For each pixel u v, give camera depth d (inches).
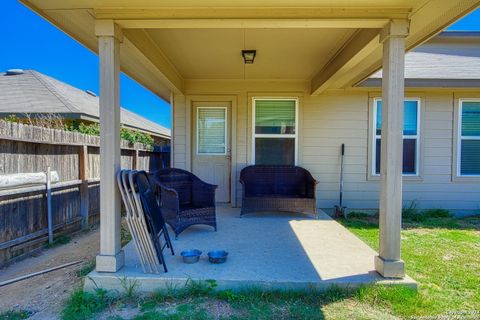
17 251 145.3
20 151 148.6
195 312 93.1
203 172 247.6
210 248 141.4
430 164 245.8
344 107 241.9
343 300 100.2
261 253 134.3
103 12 111.7
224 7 111.0
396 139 110.3
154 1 106.1
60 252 156.9
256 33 148.4
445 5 106.0
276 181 227.9
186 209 163.6
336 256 130.8
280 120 243.8
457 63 267.4
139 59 152.9
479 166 247.4
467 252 150.6
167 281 106.3
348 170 244.2
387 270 108.6
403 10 109.6
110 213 112.3
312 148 243.1
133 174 113.1
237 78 238.2
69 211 187.8
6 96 342.6
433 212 239.5
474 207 245.1
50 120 262.7
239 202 242.7
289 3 107.7
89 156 209.8
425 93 243.4
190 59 190.1
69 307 97.7
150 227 113.8
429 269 128.3
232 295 101.3
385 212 110.7
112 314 93.9
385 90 113.3
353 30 142.3
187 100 242.1
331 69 187.3
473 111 246.1
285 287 105.0
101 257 111.5
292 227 180.2
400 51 110.7
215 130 246.8
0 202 135.2
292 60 190.1
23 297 107.5
